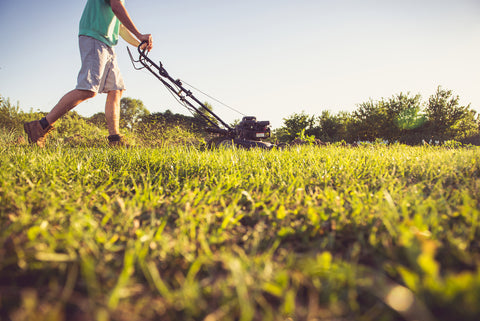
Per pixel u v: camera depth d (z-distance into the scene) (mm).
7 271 835
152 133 7465
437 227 1074
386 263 903
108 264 899
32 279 825
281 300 749
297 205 1487
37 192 1509
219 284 792
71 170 2184
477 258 901
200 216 1254
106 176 2184
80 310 695
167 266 919
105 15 3713
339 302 727
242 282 704
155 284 799
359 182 2027
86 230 1066
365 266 924
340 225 1188
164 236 1069
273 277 800
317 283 774
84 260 839
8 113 7195
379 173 2225
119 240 1078
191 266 887
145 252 914
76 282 802
